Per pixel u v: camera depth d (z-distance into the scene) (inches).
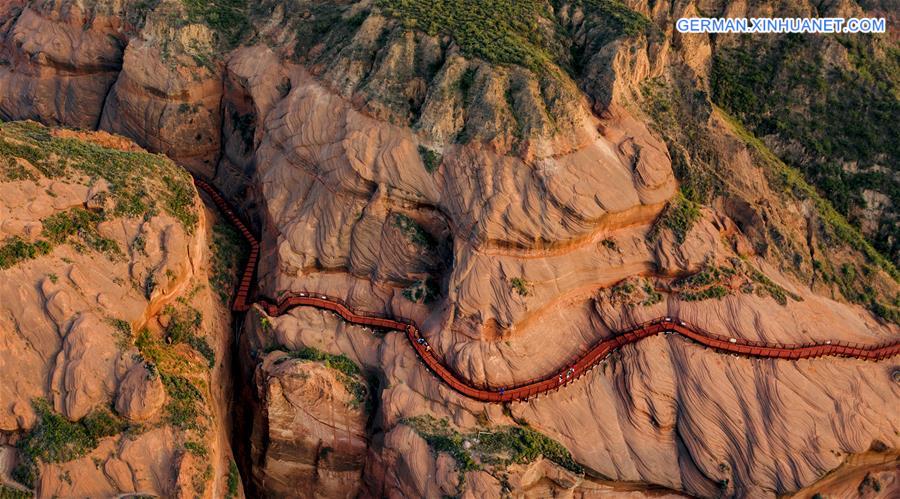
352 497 2178.9
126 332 1980.8
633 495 2128.4
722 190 2413.9
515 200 2170.3
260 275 2469.2
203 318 2250.2
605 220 2225.6
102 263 2055.9
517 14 2544.3
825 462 2069.4
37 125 2420.0
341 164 2338.8
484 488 1953.7
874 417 2126.0
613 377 2193.7
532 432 2092.8
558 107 2252.7
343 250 2351.1
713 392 2144.4
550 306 2201.0
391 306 2279.8
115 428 1862.7
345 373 2190.0
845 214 2596.0
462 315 2134.6
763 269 2340.1
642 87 2503.7
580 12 2598.4
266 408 2142.0
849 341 2239.2
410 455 2028.8
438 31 2437.3
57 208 2052.2
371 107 2349.9
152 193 2245.3
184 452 1862.7
